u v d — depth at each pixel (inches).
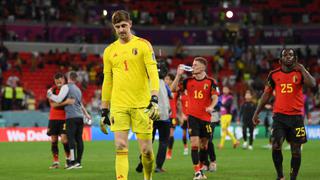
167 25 4633.4
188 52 4473.4
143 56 890.1
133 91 892.0
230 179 1182.9
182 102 1850.4
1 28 4092.0
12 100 3206.2
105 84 912.3
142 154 910.4
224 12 4564.5
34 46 4163.4
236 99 3639.3
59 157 1779.0
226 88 2230.6
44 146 2331.4
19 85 3412.9
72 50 4256.9
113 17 895.7
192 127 1184.8
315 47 4520.2
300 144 1048.8
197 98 1194.0
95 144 2490.2
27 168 1432.1
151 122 902.4
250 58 4192.9
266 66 4106.8
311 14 4753.9
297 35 4495.6
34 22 4279.0
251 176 1237.7
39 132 2819.9
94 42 4303.6
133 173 1293.1
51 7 4414.4
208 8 4739.2
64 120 1425.9
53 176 1247.5
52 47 4212.6
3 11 4242.1
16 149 2149.4
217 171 1346.0
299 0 4788.4
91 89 3683.6
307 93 3538.4
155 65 890.7
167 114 1299.2
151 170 936.9
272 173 1301.7
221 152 2016.5
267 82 1074.7
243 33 4461.1
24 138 2773.1
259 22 4645.7
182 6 4817.9
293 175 1051.9
